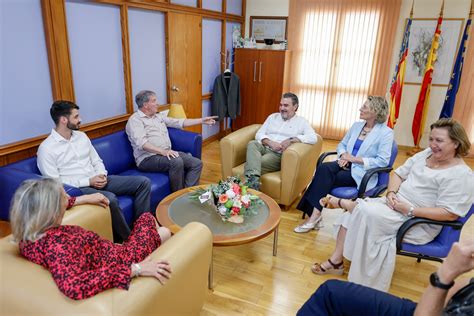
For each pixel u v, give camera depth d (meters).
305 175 3.18
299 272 2.26
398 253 1.98
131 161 3.02
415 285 2.18
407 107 4.96
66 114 2.22
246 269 2.28
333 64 5.08
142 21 3.39
